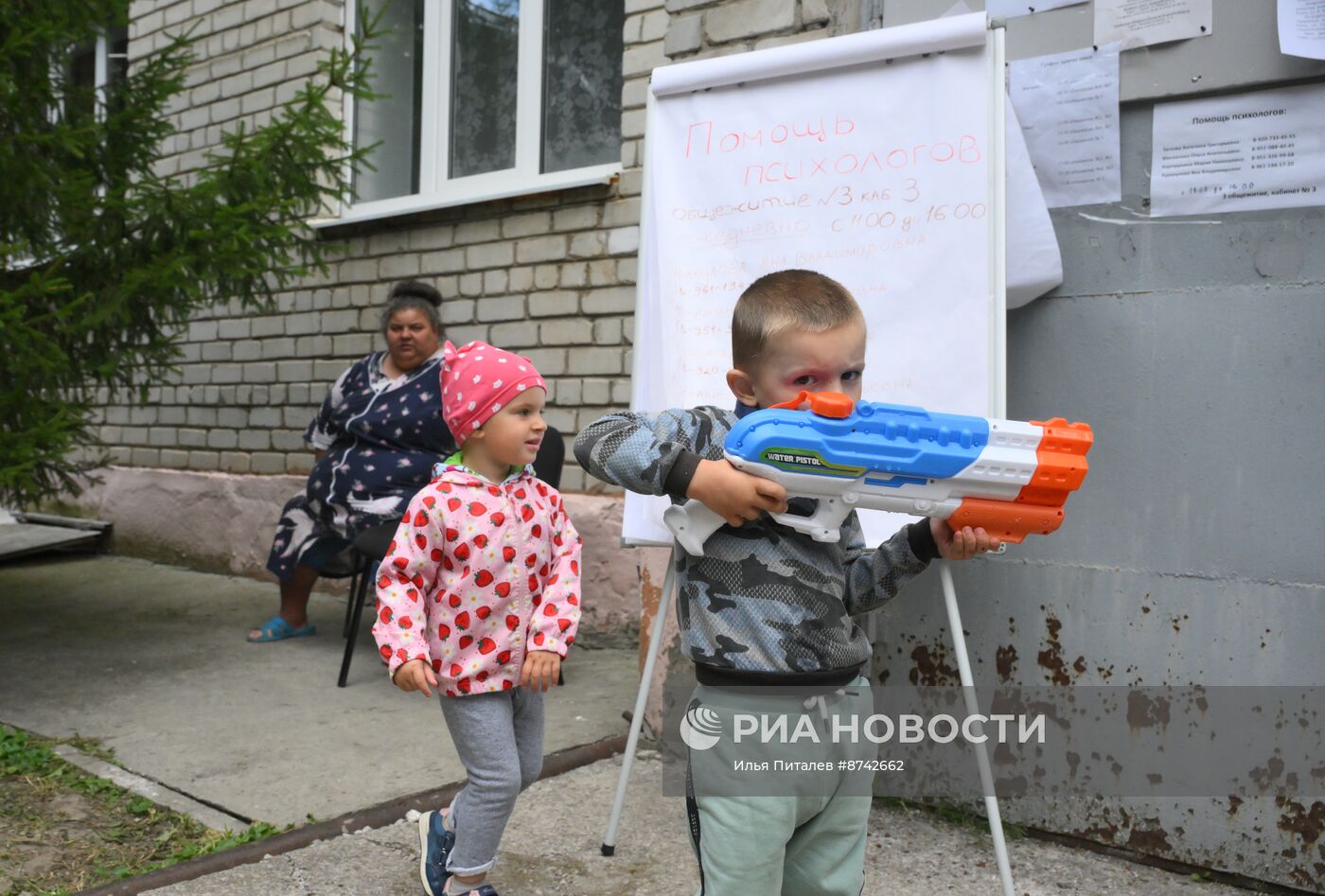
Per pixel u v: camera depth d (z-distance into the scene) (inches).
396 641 84.4
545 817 114.3
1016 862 106.0
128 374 175.5
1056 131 108.6
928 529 70.5
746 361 70.1
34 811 111.9
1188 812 103.3
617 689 159.2
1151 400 104.7
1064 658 109.8
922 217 103.3
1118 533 106.7
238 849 102.3
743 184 112.2
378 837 107.8
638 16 177.6
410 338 175.5
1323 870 96.7
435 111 217.2
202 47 251.8
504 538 89.1
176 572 247.3
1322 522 96.2
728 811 66.1
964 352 100.5
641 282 116.4
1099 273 107.4
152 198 163.9
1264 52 97.2
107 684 158.1
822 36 126.7
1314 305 96.2
